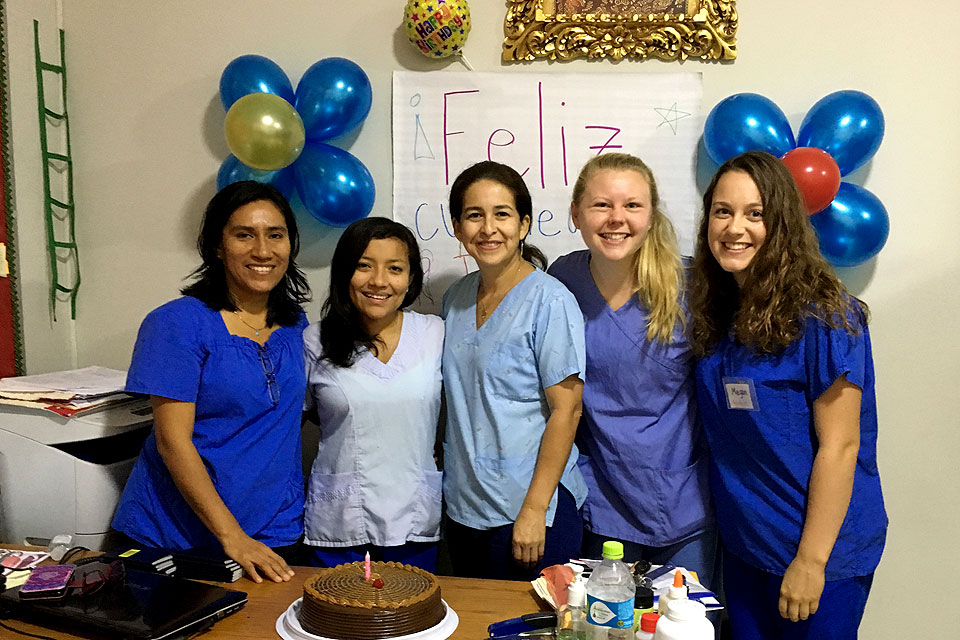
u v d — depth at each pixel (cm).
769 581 151
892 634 195
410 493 161
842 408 140
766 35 187
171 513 154
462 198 154
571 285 170
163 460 154
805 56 186
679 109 190
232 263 153
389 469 159
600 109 192
